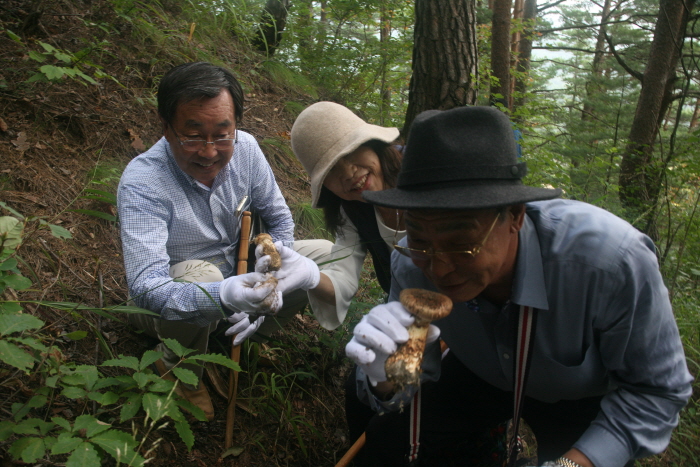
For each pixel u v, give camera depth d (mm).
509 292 1577
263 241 2064
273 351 2770
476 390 2031
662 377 1504
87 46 3928
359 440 2266
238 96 2188
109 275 2746
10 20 3775
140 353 2449
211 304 1984
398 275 1818
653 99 7266
